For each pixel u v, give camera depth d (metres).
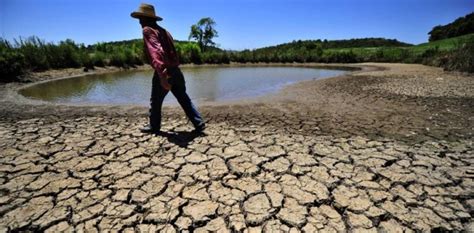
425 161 2.53
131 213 1.78
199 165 2.46
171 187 2.09
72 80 10.05
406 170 2.36
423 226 1.66
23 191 2.00
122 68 15.99
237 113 4.59
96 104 5.44
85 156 2.62
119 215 1.75
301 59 27.44
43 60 11.86
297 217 1.75
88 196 1.95
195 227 1.66
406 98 5.77
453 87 7.10
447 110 4.60
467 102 5.21
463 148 2.86
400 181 2.17
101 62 15.40
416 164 2.47
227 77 11.41
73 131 3.40
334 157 2.63
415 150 2.81
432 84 7.79
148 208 1.83
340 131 3.50
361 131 3.49
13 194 1.96
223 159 2.58
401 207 1.84
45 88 7.81
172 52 2.90
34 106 5.15
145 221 1.70
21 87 8.02
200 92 7.18
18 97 6.23
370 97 6.02
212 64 23.81
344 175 2.28
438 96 5.89
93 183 2.13
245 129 3.57
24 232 1.60
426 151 2.78
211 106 5.25
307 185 2.12
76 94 6.71
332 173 2.31
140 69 16.34
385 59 26.39
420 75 10.52
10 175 2.23
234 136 3.26
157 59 2.63
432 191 2.03
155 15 2.80
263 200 1.93
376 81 8.97
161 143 2.98
